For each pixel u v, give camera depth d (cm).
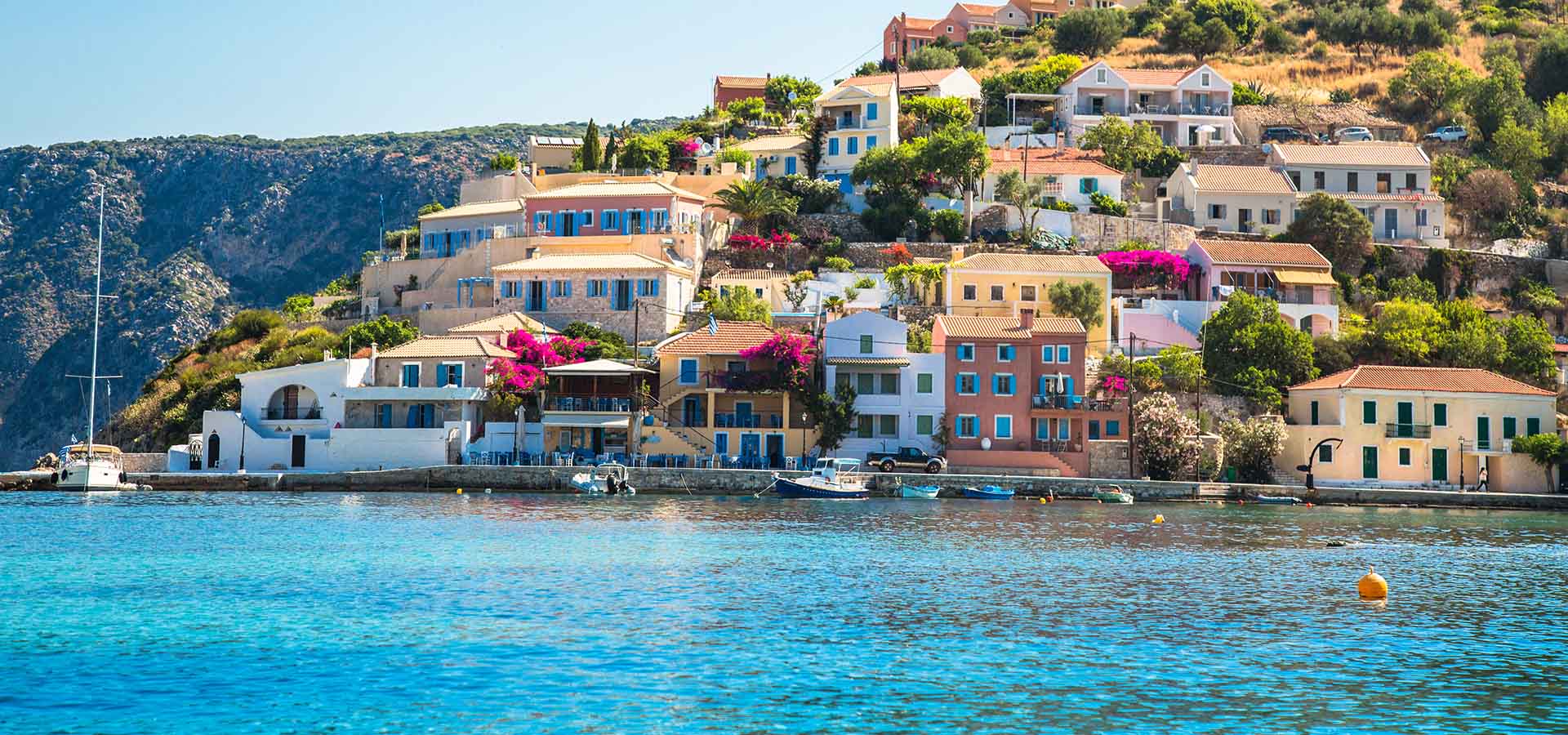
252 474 10850
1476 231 16750
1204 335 12456
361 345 12912
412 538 7575
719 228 15175
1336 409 11350
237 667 4462
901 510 9562
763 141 17800
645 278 13075
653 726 3866
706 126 19888
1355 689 4356
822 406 11312
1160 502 10606
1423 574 6775
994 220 15338
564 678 4359
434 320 13562
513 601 5612
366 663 4525
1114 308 13325
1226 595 6019
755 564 6738
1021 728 3884
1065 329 11688
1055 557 7156
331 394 11469
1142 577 6525
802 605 5612
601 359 11806
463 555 6894
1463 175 17475
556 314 13238
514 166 18450
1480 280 14962
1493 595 6131
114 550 7050
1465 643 5069
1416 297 14125
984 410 11506
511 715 3956
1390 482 11256
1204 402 11838
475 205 16062
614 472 10681
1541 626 5400
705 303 13188
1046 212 15225
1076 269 13175
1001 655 4747
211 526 8131
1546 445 10994
